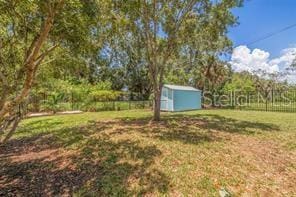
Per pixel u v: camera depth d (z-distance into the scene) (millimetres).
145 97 32125
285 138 9203
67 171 6523
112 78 33344
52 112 19859
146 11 12016
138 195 5078
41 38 4395
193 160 6695
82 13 5406
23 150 8766
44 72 10203
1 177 6414
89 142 8719
